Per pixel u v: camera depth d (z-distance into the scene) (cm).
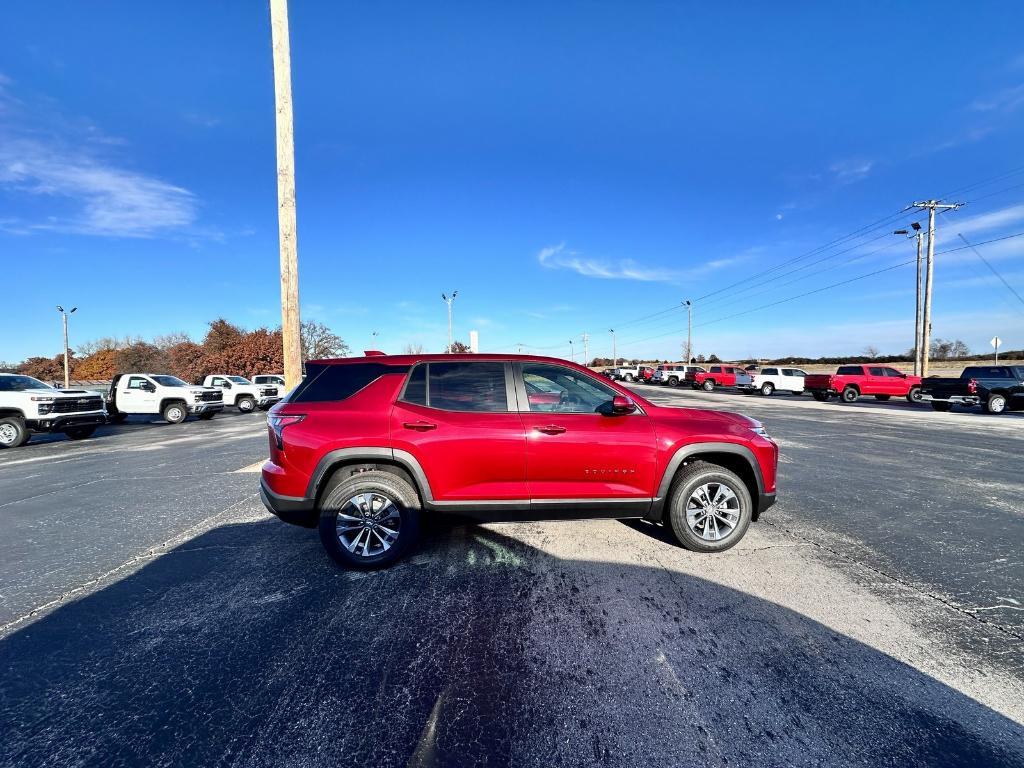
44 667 233
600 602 291
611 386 376
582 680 219
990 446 868
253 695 212
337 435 340
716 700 204
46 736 188
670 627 262
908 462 718
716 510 365
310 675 226
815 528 421
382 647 247
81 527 448
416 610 284
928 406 1947
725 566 340
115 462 812
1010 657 234
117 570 348
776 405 1909
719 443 360
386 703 206
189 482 637
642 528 425
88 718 198
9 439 1043
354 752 180
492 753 179
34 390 1117
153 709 204
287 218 664
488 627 264
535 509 350
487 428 344
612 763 173
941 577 323
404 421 343
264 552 380
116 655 242
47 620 277
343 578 329
